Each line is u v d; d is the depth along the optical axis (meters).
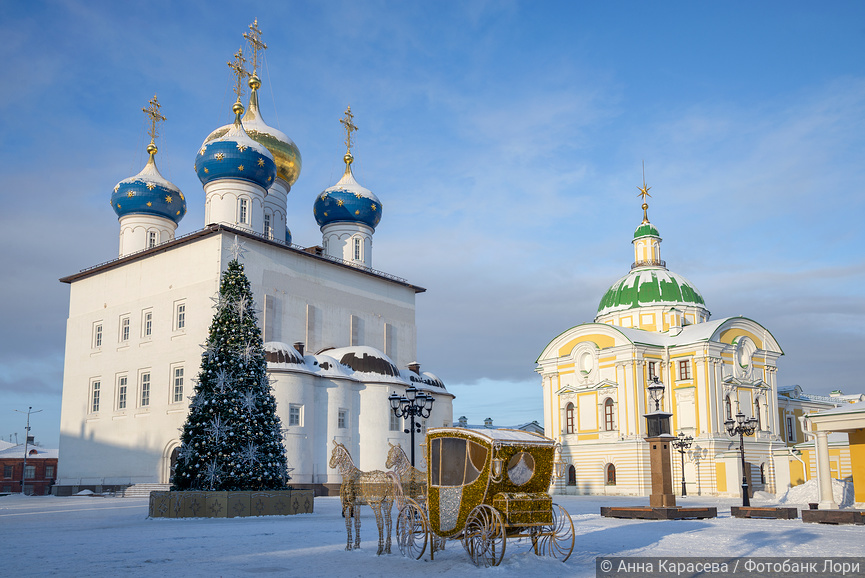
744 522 28.73
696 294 77.81
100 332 70.38
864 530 24.86
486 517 16.19
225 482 34.84
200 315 61.25
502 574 14.83
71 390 71.19
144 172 76.56
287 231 81.62
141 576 14.82
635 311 76.62
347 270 73.50
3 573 15.39
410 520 18.06
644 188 83.25
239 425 35.72
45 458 97.81
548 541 17.61
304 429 56.75
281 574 14.98
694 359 67.06
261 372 37.56
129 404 65.06
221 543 21.47
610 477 66.81
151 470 61.72
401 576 14.71
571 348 72.06
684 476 64.75
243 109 71.44
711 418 65.12
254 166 68.44
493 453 16.47
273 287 65.38
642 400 66.56
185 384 60.84
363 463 61.25
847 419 33.25
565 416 71.69
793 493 47.91
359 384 62.62
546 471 17.52
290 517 33.69
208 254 62.09
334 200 79.12
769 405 70.62
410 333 80.25
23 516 36.69
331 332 70.50
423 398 33.81
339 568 15.88
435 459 17.66
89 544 21.39
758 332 71.31
